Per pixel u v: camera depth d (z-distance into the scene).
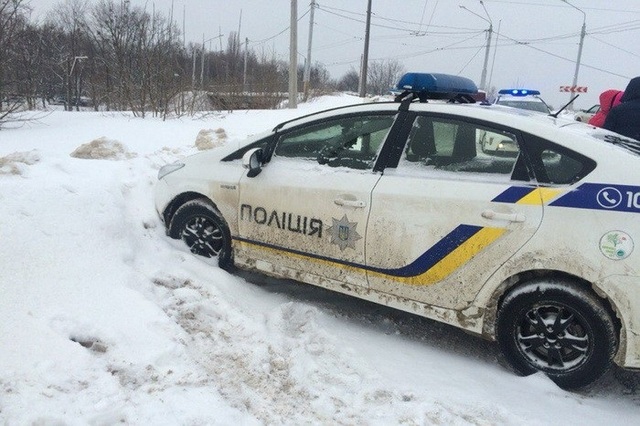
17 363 2.84
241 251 4.51
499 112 3.67
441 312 3.66
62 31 27.05
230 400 2.94
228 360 3.36
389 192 3.72
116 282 3.84
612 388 3.56
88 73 20.98
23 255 3.70
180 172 4.91
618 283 3.09
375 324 4.22
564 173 3.31
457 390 3.35
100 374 2.89
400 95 4.11
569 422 3.11
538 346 3.43
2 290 3.36
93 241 4.16
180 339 3.39
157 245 4.71
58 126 10.03
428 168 3.72
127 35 12.66
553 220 3.24
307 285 4.80
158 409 2.69
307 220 4.07
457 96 4.29
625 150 3.33
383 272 3.78
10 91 10.18
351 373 3.42
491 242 3.40
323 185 4.00
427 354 3.83
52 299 3.45
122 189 5.43
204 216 4.76
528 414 3.15
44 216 4.13
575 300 3.24
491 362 3.77
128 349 3.16
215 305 4.00
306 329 3.90
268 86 18.41
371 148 3.96
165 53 12.37
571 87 26.86
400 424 2.95
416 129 3.82
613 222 3.11
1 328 3.06
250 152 4.27
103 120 11.15
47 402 2.61
